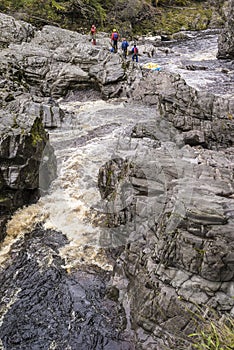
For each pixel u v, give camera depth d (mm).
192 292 4133
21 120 7520
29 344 4969
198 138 8297
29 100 10344
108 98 13258
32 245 6582
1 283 5898
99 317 5145
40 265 6160
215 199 4582
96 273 5902
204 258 4062
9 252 6488
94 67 13867
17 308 5469
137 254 5195
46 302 5527
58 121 10133
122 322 4945
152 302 4422
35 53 14438
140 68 14508
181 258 4242
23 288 5785
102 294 5512
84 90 14016
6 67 13016
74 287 5703
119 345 4699
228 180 5254
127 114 10969
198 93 9594
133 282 5090
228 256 3945
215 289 4039
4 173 6891
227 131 8789
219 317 3846
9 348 4930
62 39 18891
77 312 5297
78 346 4855
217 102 9250
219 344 3350
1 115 7574
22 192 7273
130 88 13023
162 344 4215
